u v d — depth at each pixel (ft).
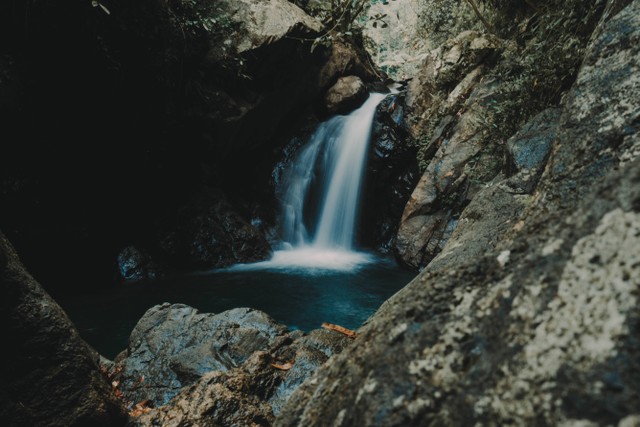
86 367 8.29
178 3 25.76
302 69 34.42
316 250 33.65
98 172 24.59
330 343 11.27
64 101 21.40
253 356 10.50
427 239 26.27
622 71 4.84
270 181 35.60
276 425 3.84
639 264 2.45
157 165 27.37
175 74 25.94
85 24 20.36
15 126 19.98
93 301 22.52
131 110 24.45
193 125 28.12
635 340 2.21
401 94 33.17
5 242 8.03
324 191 35.55
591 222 2.93
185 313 14.15
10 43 19.20
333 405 3.42
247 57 29.14
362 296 23.52
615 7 6.89
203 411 8.55
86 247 24.27
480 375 2.76
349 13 35.45
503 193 8.66
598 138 4.45
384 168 33.09
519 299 2.95
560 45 17.56
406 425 2.79
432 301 3.45
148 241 27.96
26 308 7.77
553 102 18.86
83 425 7.91
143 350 13.24
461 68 30.58
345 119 36.65
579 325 2.48
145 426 8.45
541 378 2.43
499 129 22.75
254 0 30.42
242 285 25.08
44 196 22.09
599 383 2.18
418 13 49.39
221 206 29.76
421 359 3.10
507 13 30.27
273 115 34.30
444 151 27.20
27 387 7.48
